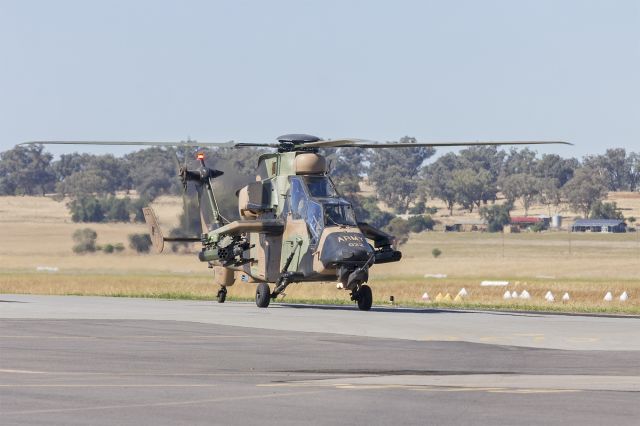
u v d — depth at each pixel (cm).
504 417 3709
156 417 3653
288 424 3553
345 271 9381
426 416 3725
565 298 14288
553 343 6619
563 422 3612
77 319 8250
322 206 9619
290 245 9856
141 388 4359
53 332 7062
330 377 4812
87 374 4844
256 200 10225
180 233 16238
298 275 9769
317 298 13275
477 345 6444
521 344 6544
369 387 4434
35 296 12706
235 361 5453
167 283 17625
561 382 4675
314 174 9956
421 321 8419
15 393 4181
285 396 4150
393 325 7962
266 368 5162
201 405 3912
